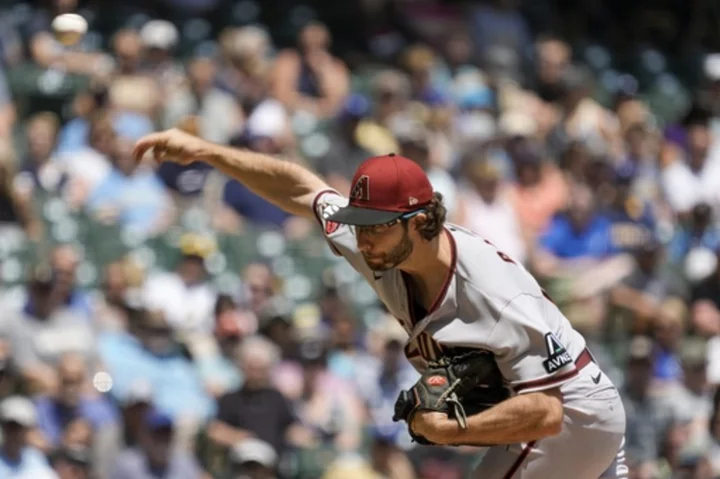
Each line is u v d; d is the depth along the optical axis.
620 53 69.06
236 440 36.50
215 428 36.69
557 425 18.05
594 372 19.09
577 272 47.00
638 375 40.50
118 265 39.12
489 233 46.44
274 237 44.06
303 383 38.56
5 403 33.34
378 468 37.25
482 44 60.31
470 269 18.19
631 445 39.75
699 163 55.03
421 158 46.03
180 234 42.53
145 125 46.34
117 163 43.59
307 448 37.09
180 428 36.91
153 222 43.28
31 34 50.66
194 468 35.59
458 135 51.97
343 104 51.31
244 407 36.84
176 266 41.91
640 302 46.28
